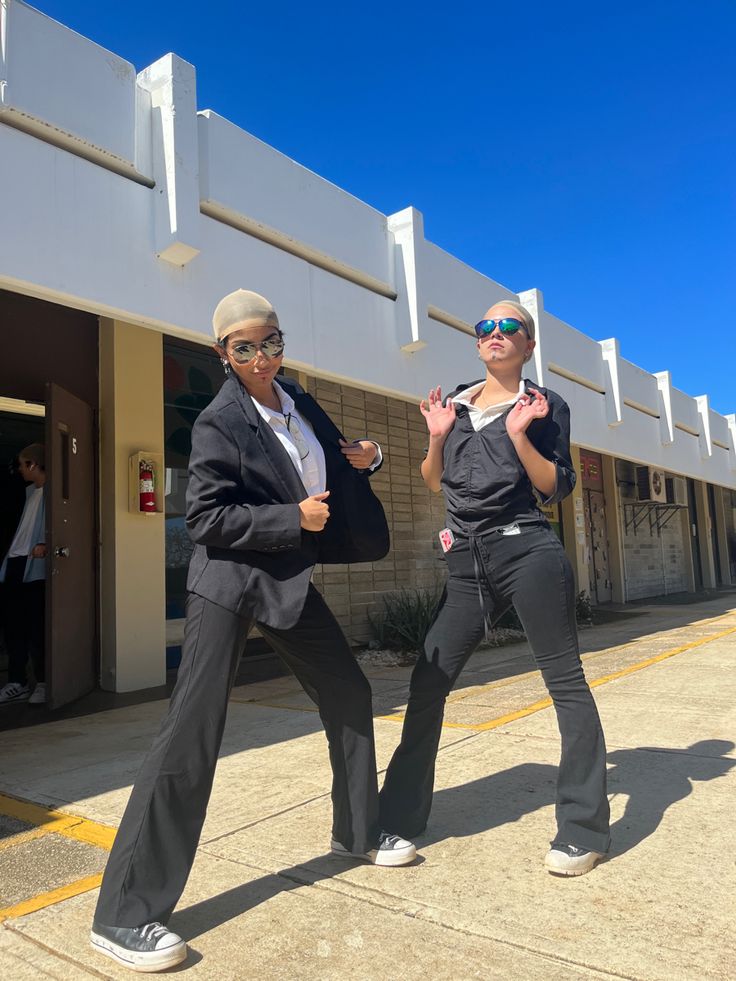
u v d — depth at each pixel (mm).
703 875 2396
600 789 2479
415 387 7203
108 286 4516
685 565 19281
